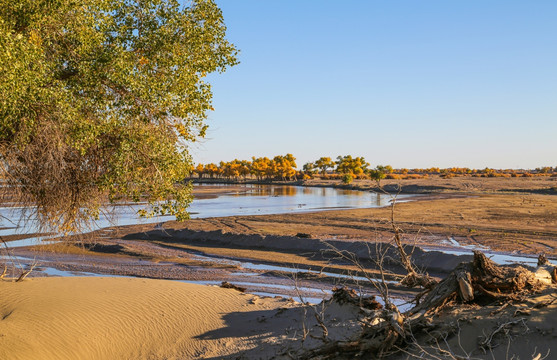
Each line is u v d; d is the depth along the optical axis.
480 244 33.66
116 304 15.91
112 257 31.38
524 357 7.93
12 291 16.72
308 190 132.38
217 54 13.85
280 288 22.52
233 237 36.53
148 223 48.88
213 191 124.94
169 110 13.05
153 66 13.21
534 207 63.56
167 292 17.41
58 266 28.47
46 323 14.00
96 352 13.12
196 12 13.32
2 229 40.78
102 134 12.84
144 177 13.44
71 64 12.15
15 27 10.90
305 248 32.38
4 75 9.48
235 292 18.28
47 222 14.24
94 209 14.48
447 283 10.21
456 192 101.81
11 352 12.06
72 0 11.51
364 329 9.90
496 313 9.29
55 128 11.13
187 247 34.97
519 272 10.25
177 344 13.51
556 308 8.97
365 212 59.84
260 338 13.10
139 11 13.09
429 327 9.55
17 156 12.18
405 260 10.69
